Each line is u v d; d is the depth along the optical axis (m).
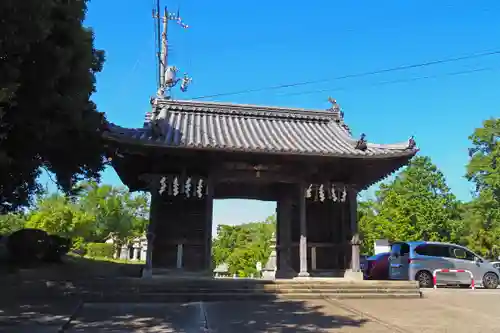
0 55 7.27
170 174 14.33
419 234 31.77
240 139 15.06
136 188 17.91
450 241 32.91
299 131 17.38
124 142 12.84
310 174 15.51
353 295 12.95
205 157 14.69
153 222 14.02
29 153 9.74
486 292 14.60
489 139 39.75
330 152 14.18
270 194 18.12
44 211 36.78
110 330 7.94
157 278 12.72
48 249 16.77
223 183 17.67
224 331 8.04
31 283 11.74
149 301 11.71
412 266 17.50
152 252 14.52
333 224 16.75
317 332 8.08
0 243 19.02
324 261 16.50
